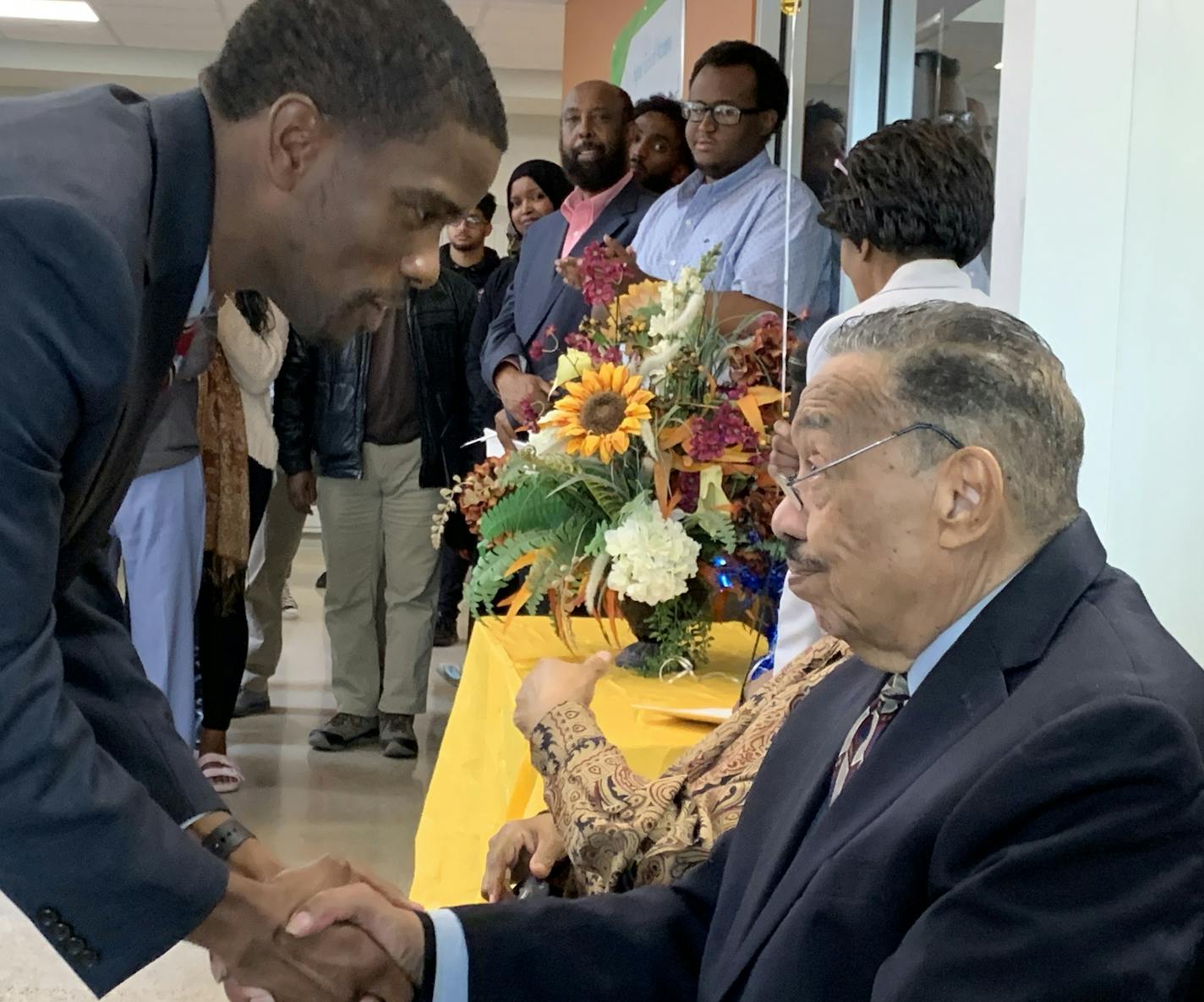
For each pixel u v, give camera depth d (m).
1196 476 1.71
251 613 4.53
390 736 4.14
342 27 1.04
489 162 1.11
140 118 1.05
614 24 5.72
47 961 2.63
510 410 3.34
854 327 1.06
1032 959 0.82
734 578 2.01
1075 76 1.92
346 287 1.11
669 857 1.38
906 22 3.27
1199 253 1.75
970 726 0.95
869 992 0.93
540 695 1.57
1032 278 1.96
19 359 0.90
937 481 0.97
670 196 3.10
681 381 2.05
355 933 1.18
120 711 1.38
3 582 0.92
